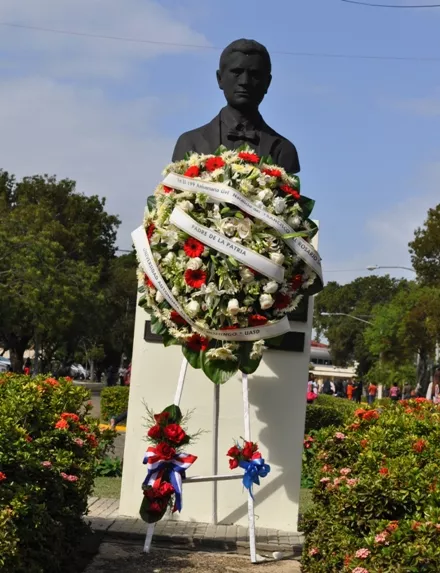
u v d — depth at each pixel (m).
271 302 6.71
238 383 8.17
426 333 47.88
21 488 5.21
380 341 55.16
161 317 6.95
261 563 6.94
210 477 7.10
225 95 8.55
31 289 35.84
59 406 7.14
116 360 59.19
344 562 5.11
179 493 6.88
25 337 42.22
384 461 5.65
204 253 6.66
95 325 41.34
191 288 6.67
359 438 6.38
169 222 6.77
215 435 7.76
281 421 8.13
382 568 4.61
